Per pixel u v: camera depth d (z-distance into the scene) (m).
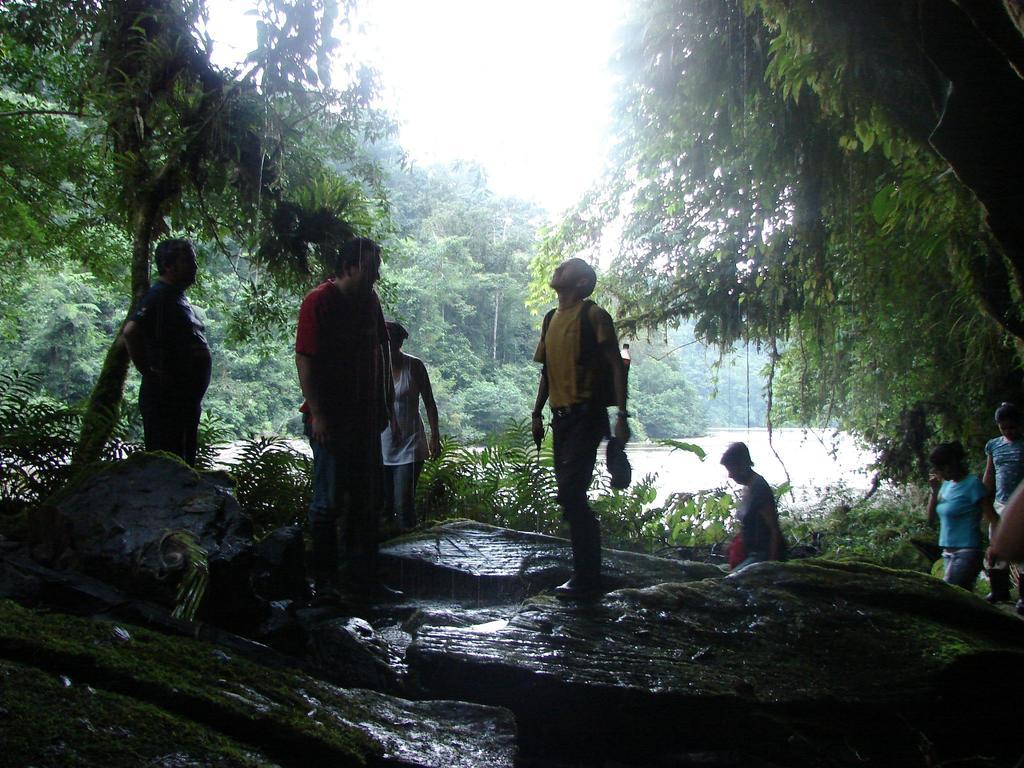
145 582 3.07
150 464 3.62
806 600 4.18
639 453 34.12
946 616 4.25
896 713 3.30
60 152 10.85
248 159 8.05
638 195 13.04
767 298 12.42
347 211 8.88
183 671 2.46
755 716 3.16
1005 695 3.62
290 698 2.53
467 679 3.21
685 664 3.44
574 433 4.10
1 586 2.97
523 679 3.17
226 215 8.95
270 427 33.22
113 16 7.69
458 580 5.04
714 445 36.88
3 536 3.62
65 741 1.86
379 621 4.27
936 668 3.54
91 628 2.54
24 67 10.61
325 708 2.58
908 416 12.78
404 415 6.94
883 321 11.49
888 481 14.19
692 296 13.59
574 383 4.07
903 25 5.15
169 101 7.70
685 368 56.53
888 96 5.59
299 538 4.34
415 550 5.46
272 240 8.36
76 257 12.48
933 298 10.22
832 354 12.96
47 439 5.78
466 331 50.75
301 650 3.41
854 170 8.39
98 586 3.08
